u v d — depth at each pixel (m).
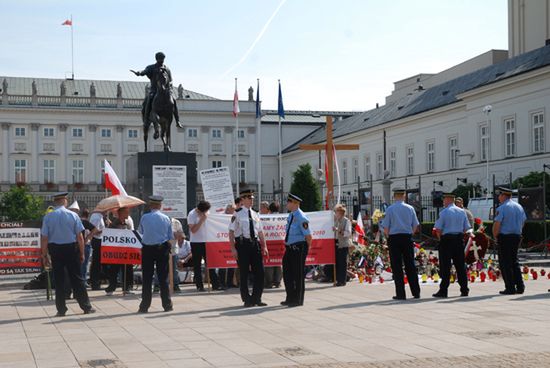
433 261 21.89
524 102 52.06
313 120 107.38
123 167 99.38
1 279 24.12
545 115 49.72
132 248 17.86
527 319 13.02
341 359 9.76
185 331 12.23
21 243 22.03
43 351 10.59
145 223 14.83
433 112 65.69
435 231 16.91
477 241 22.16
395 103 80.44
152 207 14.99
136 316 14.20
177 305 15.87
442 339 11.14
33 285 20.66
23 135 96.75
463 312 14.03
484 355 9.89
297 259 15.38
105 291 18.86
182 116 101.06
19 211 67.62
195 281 19.03
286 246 15.55
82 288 14.64
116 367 9.42
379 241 23.41
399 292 16.33
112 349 10.68
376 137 78.88
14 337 11.89
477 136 58.34
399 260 16.45
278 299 16.94
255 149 103.50
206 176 22.38
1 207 68.31
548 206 40.59
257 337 11.54
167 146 23.94
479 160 58.06
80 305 14.66
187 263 21.11
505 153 54.50
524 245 35.72
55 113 97.56
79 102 98.38
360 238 22.83
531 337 11.20
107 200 18.50
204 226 18.81
